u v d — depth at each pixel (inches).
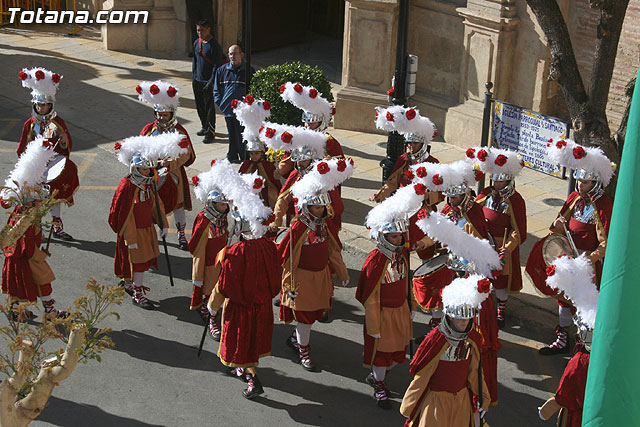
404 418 305.4
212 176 316.8
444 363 253.0
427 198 360.8
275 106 498.0
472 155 341.7
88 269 406.9
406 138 371.2
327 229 331.0
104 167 526.6
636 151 146.0
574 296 250.5
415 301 378.6
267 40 729.6
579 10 494.0
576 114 354.3
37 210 237.0
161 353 342.3
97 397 312.0
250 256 297.6
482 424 279.0
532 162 381.4
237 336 304.2
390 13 554.6
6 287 348.5
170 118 415.2
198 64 553.9
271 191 392.5
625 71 480.4
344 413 307.3
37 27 811.4
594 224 333.1
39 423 295.9
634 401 149.7
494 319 285.1
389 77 571.2
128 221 359.3
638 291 147.4
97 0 796.0
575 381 247.9
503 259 339.6
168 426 296.2
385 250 297.7
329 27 772.6
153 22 740.0
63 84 661.3
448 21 546.0
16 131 576.4
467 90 546.3
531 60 513.0
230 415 303.9
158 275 405.4
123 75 685.9
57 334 217.9
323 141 362.9
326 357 343.9
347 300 390.0
